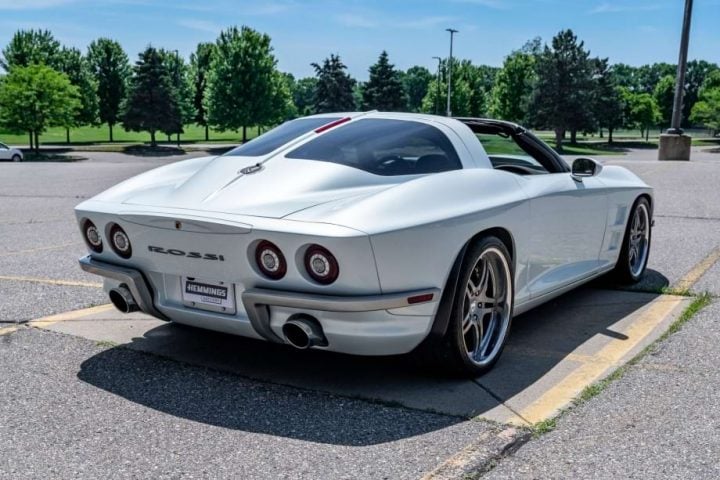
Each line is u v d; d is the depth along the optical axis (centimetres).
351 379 349
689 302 486
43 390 334
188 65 8362
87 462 264
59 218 948
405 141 367
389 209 308
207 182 356
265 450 273
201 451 272
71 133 8269
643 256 547
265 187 337
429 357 336
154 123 5688
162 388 337
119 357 380
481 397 325
